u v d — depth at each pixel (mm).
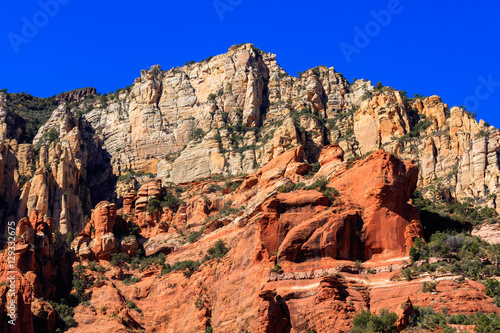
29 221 118625
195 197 139500
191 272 117125
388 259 95562
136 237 133125
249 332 93875
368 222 98125
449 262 93375
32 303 107625
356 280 92688
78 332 108250
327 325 86312
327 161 120000
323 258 96125
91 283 119188
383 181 100188
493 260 94375
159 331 112625
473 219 114500
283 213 101875
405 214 99500
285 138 144125
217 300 106312
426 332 79375
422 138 141125
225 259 110500
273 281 94875
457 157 133625
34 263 114312
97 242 126688
